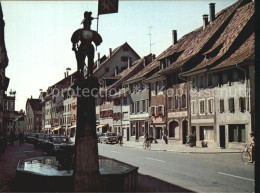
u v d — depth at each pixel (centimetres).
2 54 4266
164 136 4444
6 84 4653
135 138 5356
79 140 884
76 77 931
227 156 2338
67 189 902
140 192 977
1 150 2622
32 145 4325
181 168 1595
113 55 7119
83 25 968
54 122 10200
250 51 2992
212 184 1122
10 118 5462
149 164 1788
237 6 3938
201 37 4228
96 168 885
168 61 4466
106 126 6619
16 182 1076
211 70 3306
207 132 3588
